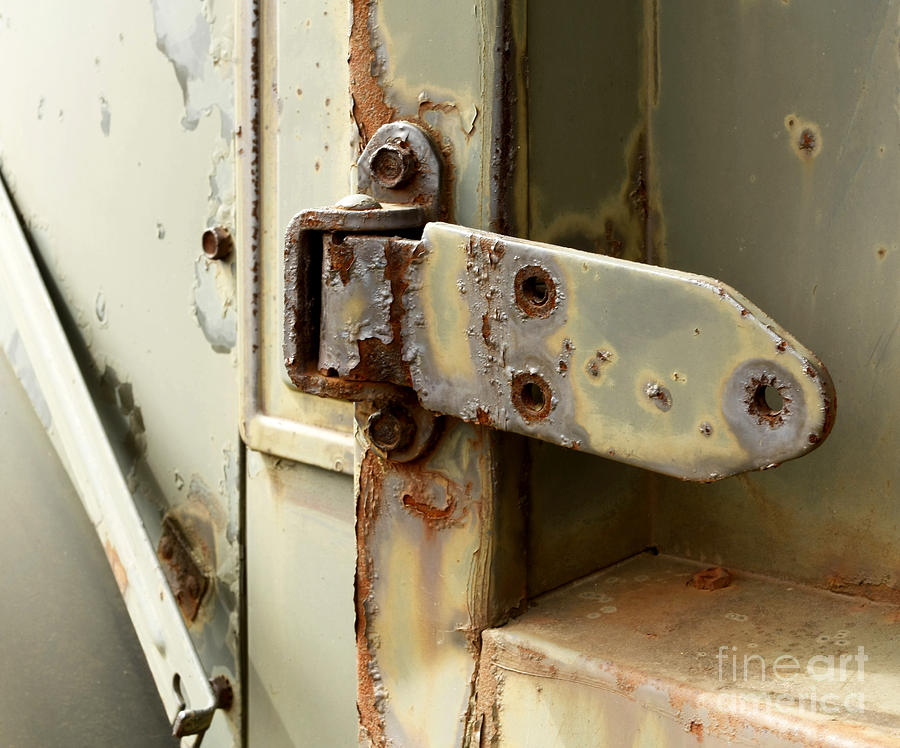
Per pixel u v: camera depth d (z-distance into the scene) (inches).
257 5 44.9
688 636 31.3
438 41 32.4
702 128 34.8
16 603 59.6
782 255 33.6
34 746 55.0
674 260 36.0
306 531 46.5
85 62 58.9
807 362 24.1
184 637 49.8
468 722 34.0
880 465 32.4
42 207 64.8
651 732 28.7
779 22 32.8
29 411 65.9
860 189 31.7
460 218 32.4
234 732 51.8
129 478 58.7
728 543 36.5
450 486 33.7
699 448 26.2
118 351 59.2
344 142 41.4
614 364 27.5
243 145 46.3
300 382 33.0
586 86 33.7
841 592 33.7
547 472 34.3
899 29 30.4
